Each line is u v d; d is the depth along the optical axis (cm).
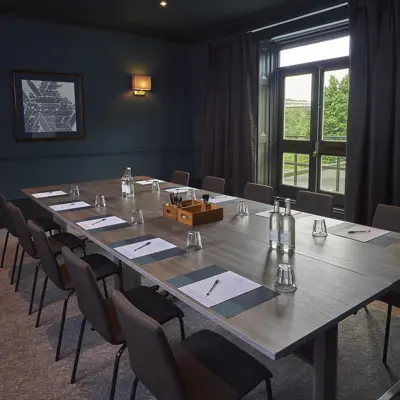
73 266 179
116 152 575
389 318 227
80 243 325
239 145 545
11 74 484
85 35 525
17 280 330
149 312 203
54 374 220
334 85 475
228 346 170
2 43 474
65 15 473
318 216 267
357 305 143
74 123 535
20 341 253
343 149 473
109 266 265
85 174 555
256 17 479
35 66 498
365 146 402
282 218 206
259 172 551
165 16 476
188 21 496
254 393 202
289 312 139
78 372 221
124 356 235
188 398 138
